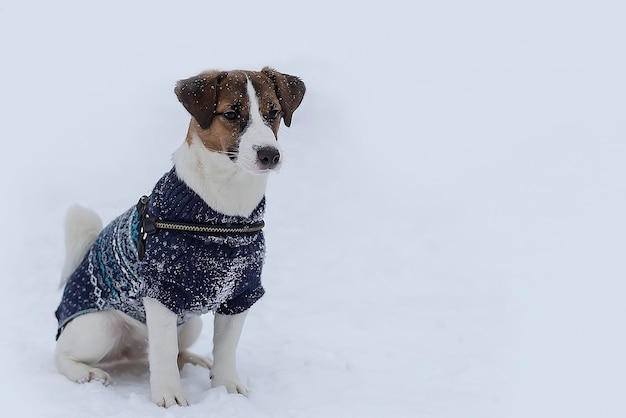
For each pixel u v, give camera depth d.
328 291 7.02
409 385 4.81
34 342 5.33
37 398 4.13
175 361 4.25
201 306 4.20
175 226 4.03
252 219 4.16
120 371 4.79
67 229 4.75
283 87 4.38
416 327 6.07
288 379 4.70
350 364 5.06
